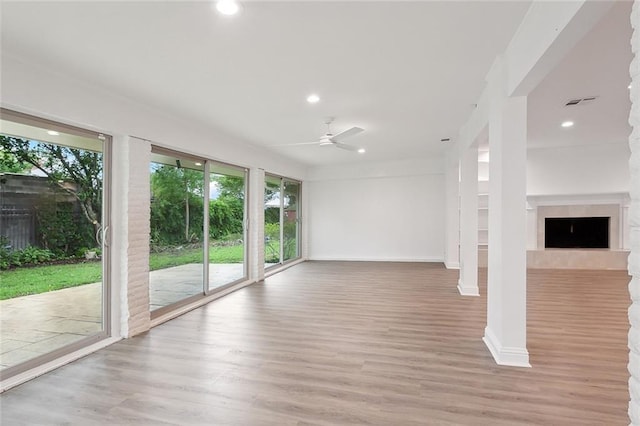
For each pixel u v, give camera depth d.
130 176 3.57
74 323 3.26
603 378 2.55
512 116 2.74
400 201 8.52
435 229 8.30
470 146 4.55
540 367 2.73
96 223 3.42
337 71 3.00
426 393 2.37
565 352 3.02
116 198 3.52
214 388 2.47
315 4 2.03
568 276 6.52
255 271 6.23
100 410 2.22
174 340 3.41
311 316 4.16
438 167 8.01
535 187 7.39
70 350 3.06
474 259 5.11
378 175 8.38
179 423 2.08
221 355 3.04
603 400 2.26
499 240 2.85
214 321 4.00
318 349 3.15
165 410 2.21
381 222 8.66
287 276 6.75
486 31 2.38
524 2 2.06
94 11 2.07
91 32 2.31
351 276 6.70
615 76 3.28
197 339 3.44
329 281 6.24
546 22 1.93
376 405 2.24
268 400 2.31
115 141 3.51
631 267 1.13
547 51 1.95
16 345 2.85
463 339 3.35
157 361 2.93
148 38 2.40
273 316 4.17
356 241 8.85
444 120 4.59
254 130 5.02
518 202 2.76
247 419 2.11
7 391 2.46
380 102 3.82
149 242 3.84
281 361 2.90
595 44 2.64
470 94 3.59
